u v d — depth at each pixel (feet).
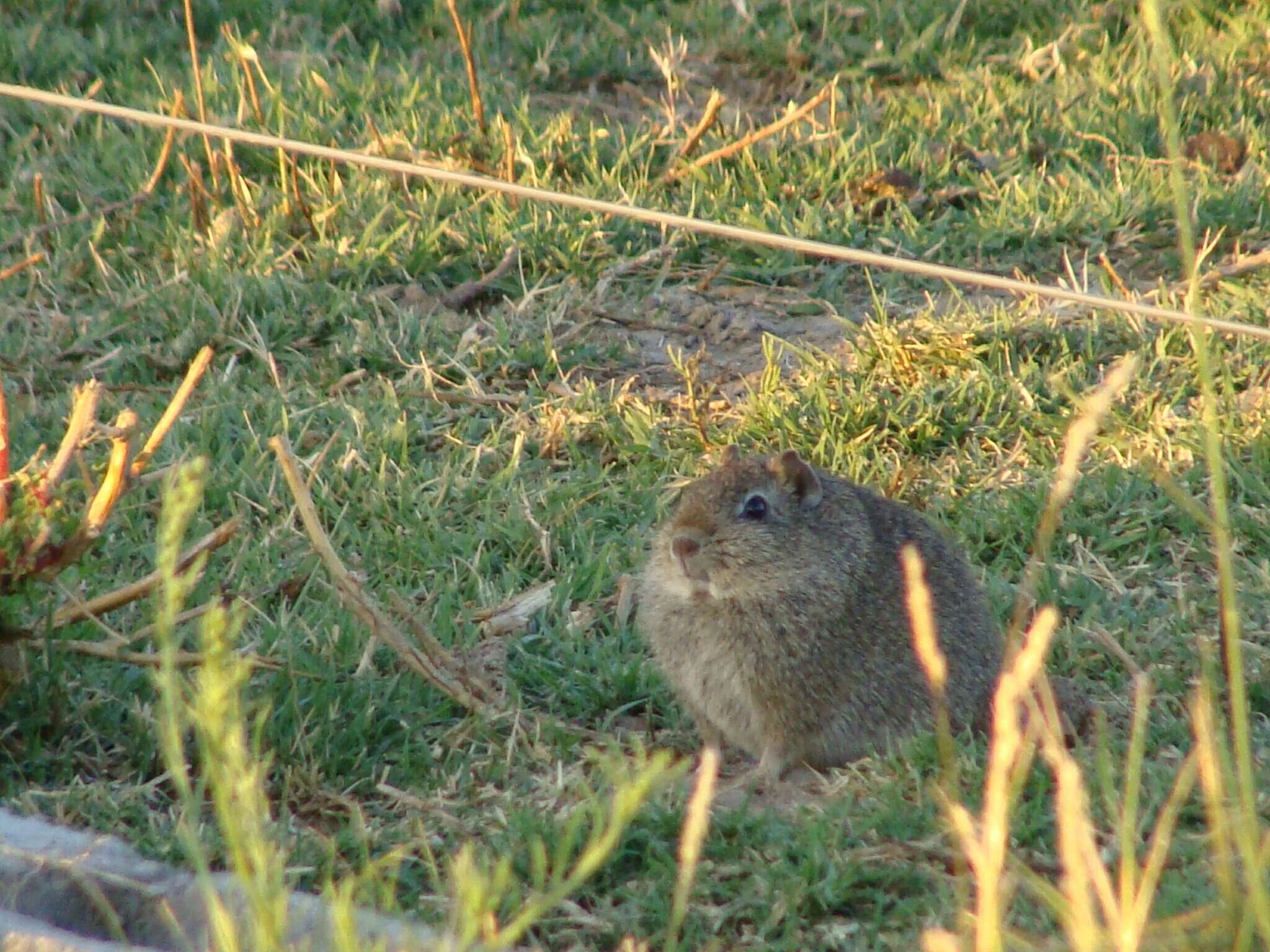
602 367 40.50
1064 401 37.29
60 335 40.24
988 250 44.60
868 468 35.70
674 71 53.72
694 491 27.81
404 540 32.73
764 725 27.35
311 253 43.75
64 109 49.47
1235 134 49.11
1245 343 38.68
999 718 14.93
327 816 24.99
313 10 57.11
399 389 38.83
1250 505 33.71
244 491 34.27
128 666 27.66
